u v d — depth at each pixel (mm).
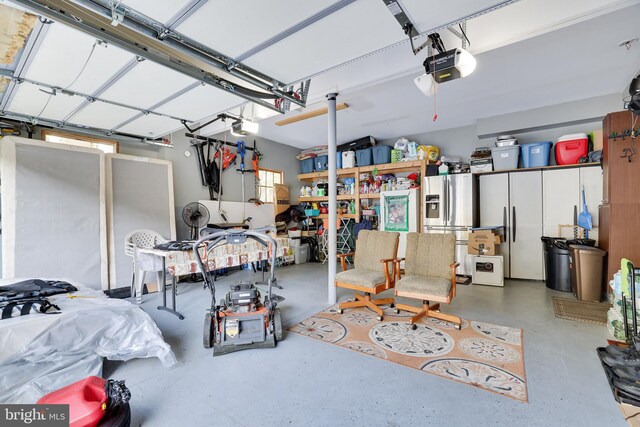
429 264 3443
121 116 3561
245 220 6281
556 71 3709
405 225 5930
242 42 2125
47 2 1692
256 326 2705
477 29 2945
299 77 2729
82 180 3951
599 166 4484
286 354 2521
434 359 2404
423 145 6387
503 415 1739
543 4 2686
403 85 4035
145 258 3711
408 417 1738
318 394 1970
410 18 1857
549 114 4914
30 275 3490
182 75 2510
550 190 4848
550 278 4512
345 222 7141
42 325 1937
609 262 3594
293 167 7871
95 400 1505
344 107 4711
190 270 3166
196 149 5602
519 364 2305
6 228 3375
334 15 1845
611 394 1914
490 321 3207
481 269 4801
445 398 1906
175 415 1778
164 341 2588
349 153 6922
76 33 1947
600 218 4090
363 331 2975
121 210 4344
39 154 3627
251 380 2141
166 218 4836
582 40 3008
